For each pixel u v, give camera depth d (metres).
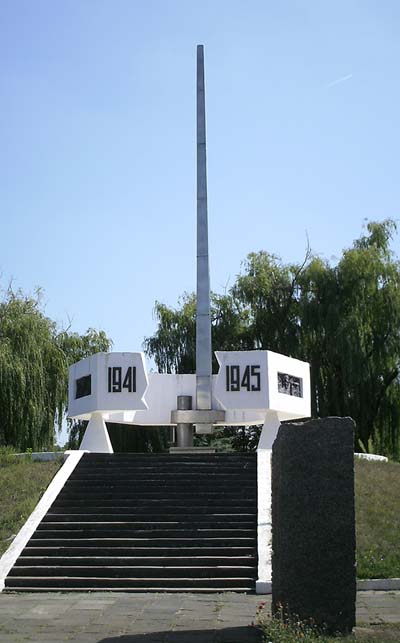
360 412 38.53
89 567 16.89
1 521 19.53
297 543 11.84
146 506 19.78
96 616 13.13
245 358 25.62
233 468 21.94
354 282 38.56
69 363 42.09
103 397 25.39
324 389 39.22
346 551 11.76
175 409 29.55
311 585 11.70
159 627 12.13
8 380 35.50
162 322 43.56
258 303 41.16
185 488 20.77
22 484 22.02
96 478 21.69
